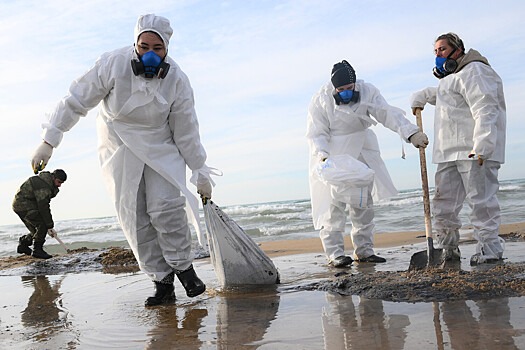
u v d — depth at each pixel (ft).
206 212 13.07
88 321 10.65
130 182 11.54
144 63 10.99
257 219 45.29
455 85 14.20
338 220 16.76
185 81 11.89
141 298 12.74
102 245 35.40
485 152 13.53
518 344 6.67
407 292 10.25
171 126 11.89
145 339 8.77
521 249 16.06
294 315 9.56
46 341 9.24
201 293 11.91
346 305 9.96
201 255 21.50
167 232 11.62
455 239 15.21
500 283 10.06
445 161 14.73
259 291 12.51
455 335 7.33
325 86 17.30
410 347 7.01
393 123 16.02
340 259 16.21
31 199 24.79
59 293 14.94
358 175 16.08
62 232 48.62
